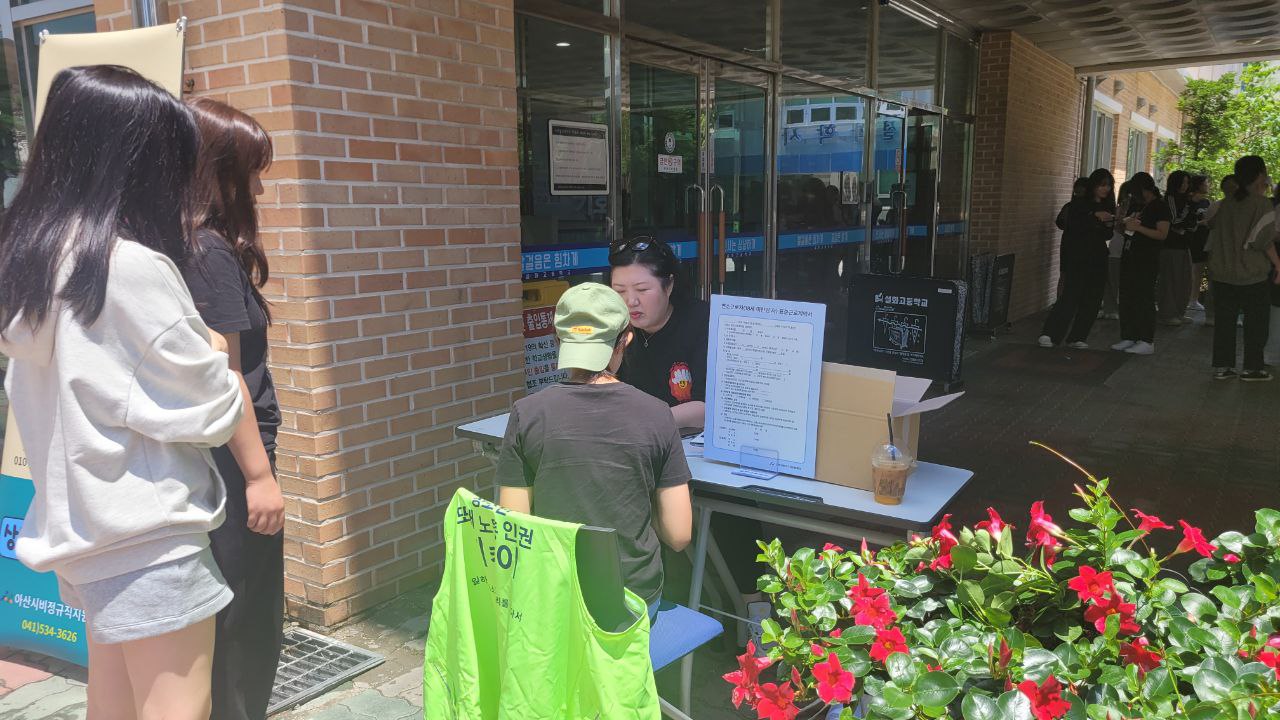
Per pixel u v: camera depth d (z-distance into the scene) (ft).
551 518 7.02
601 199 17.33
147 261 5.46
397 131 11.53
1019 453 19.17
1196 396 24.36
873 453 8.21
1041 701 4.84
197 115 6.62
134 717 6.44
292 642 11.10
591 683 5.43
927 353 10.40
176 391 5.54
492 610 5.97
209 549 5.94
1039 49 37.93
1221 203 25.99
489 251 13.01
